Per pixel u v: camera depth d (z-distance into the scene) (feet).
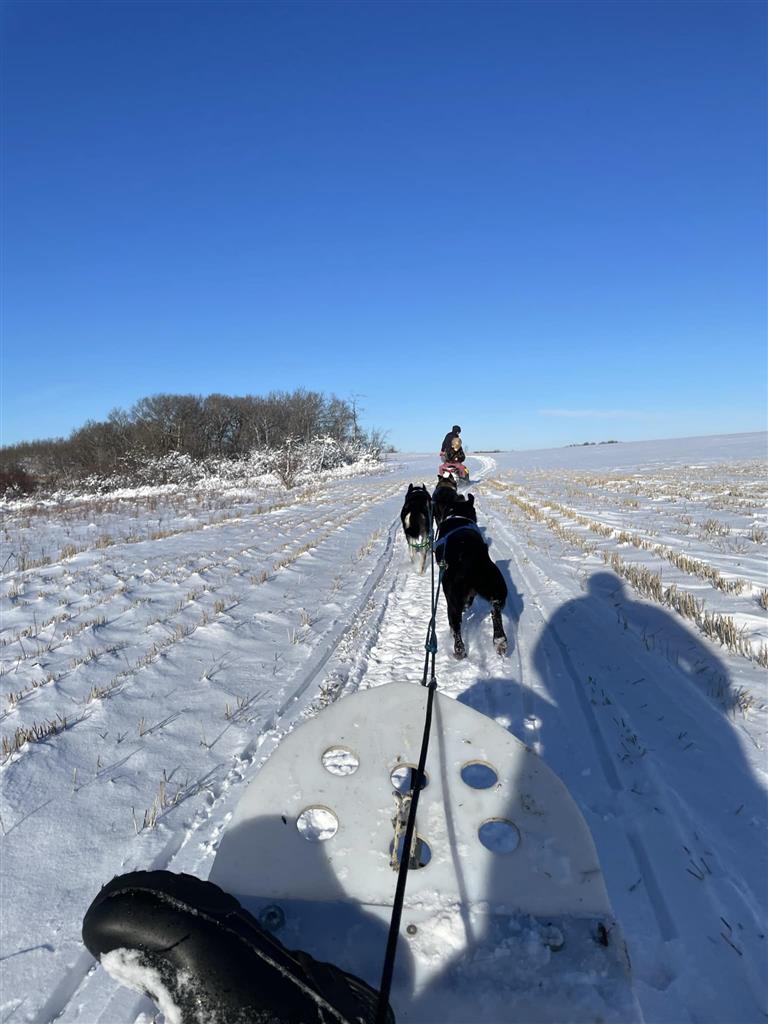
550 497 63.21
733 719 13.60
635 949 7.73
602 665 17.13
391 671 17.84
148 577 28.45
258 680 17.24
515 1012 5.80
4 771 11.93
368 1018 4.96
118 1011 7.24
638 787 11.18
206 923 4.82
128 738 13.71
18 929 8.43
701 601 21.59
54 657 18.35
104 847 10.12
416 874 6.60
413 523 30.63
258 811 6.95
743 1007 6.97
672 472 93.09
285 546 38.17
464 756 7.15
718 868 9.11
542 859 6.65
